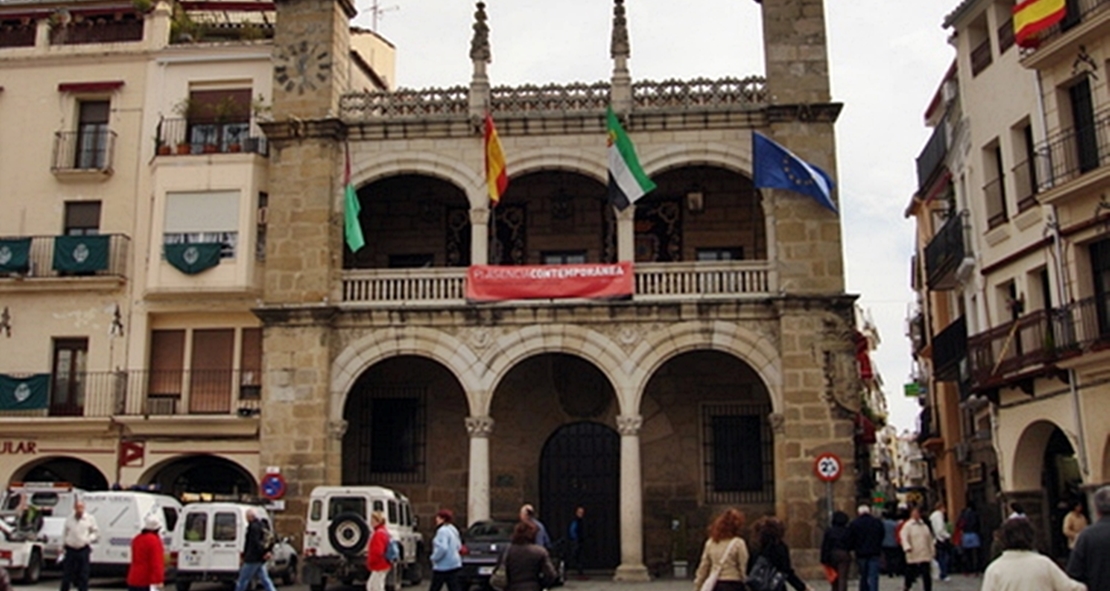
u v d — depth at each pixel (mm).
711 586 12633
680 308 28672
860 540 18969
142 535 17125
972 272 30938
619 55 30484
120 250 32938
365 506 25047
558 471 32094
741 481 31438
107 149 33750
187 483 33469
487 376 28859
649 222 33000
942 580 28141
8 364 32906
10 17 34906
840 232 28672
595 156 30156
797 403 27766
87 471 33531
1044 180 25953
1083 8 25234
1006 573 9359
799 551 27062
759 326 28594
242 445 31328
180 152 32938
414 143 30625
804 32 29969
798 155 29172
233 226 32375
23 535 26062
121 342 32656
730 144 29844
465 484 32031
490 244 33281
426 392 32656
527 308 28984
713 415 31906
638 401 28406
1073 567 9977
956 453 38062
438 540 18609
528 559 13305
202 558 24469
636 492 28000
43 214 33844
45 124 34344
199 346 32906
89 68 34562
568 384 32156
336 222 30266
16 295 33219
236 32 36312
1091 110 25062
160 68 34219
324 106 30609
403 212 33906
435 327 29281
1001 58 28562
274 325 29422
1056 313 24938
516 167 30297
